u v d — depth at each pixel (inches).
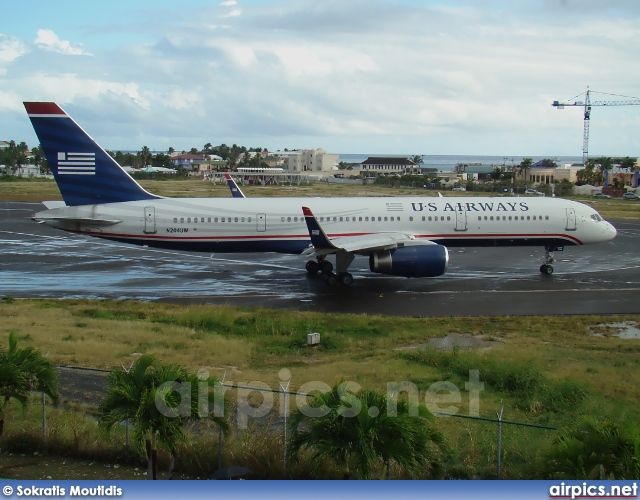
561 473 528.1
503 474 596.7
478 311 1306.6
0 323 1143.6
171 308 1311.5
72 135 1526.8
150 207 1567.4
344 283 1551.4
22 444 674.2
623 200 4842.5
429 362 945.5
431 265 1471.5
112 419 572.4
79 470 631.8
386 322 1200.2
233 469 613.0
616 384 848.9
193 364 930.1
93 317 1229.7
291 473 601.9
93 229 1552.7
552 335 1120.2
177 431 568.7
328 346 1042.7
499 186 5718.5
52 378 674.8
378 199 1692.9
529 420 737.6
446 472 596.4
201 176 7795.3
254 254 2063.2
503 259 2010.3
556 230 1704.0
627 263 1940.2
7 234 2463.1
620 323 1211.9
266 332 1141.1
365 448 528.1
